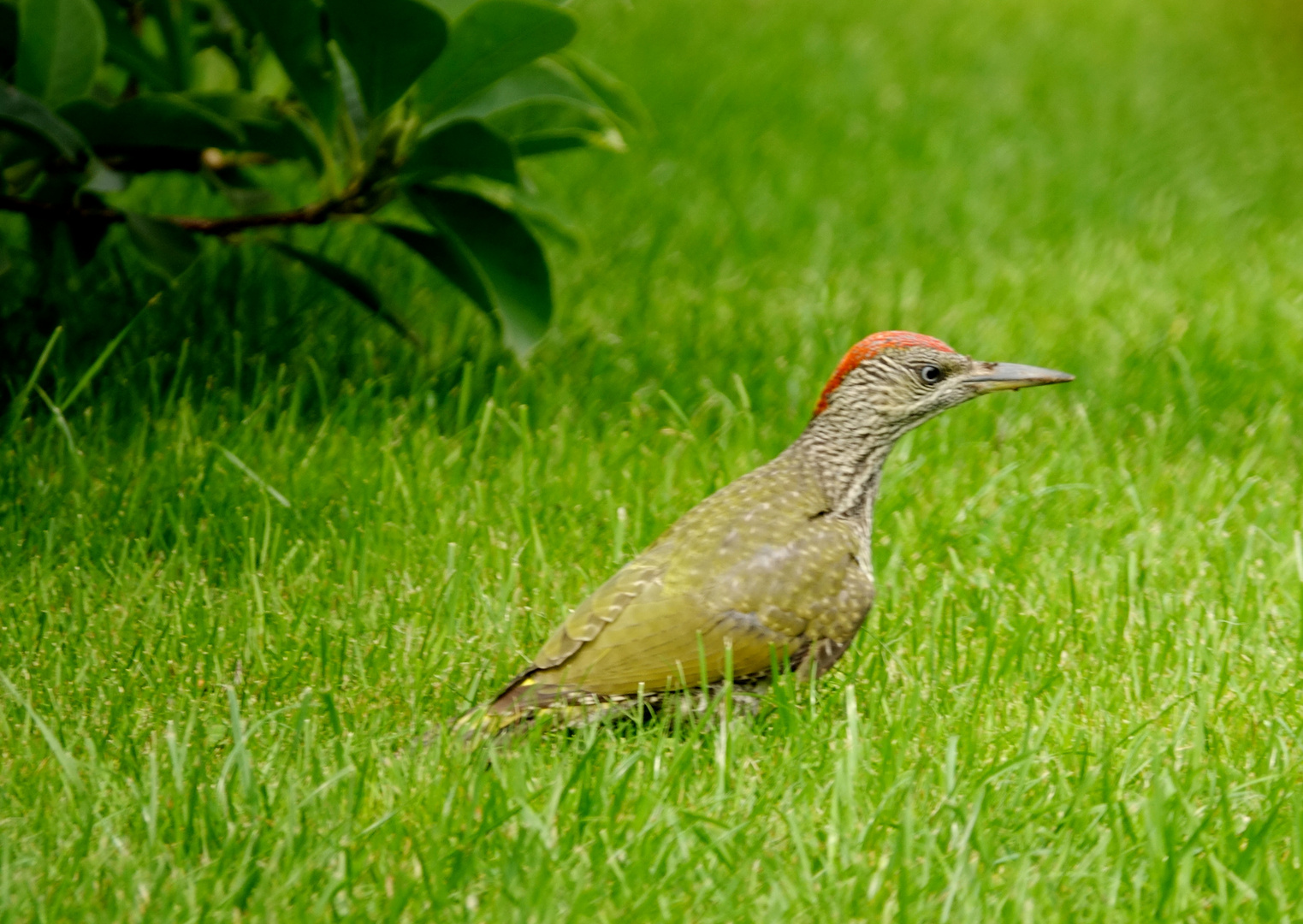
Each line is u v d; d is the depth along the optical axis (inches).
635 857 277.4
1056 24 1167.6
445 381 503.5
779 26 1105.4
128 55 483.5
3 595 376.5
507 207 468.1
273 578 392.2
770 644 321.7
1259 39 1143.0
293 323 540.4
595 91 506.9
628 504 429.4
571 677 311.0
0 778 301.1
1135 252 668.1
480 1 411.5
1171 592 393.7
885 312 591.2
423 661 351.6
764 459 463.8
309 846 277.1
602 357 531.5
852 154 812.6
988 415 500.7
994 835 285.6
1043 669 356.8
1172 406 505.0
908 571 406.0
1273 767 318.3
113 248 549.6
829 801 300.5
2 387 482.0
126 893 264.1
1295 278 633.0
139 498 418.6
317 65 442.0
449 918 263.7
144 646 355.9
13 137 450.0
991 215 721.6
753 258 658.8
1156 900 273.7
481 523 417.4
